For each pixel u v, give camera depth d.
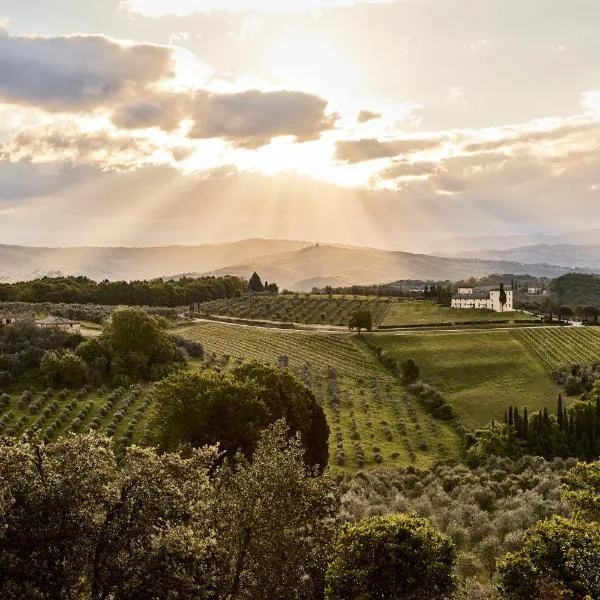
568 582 31.84
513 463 85.38
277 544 29.72
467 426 111.25
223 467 32.78
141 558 24.52
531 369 143.38
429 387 128.50
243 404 60.31
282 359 143.62
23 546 23.81
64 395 96.00
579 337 167.88
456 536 47.81
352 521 46.22
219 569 27.98
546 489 62.56
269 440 33.31
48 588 23.89
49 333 117.62
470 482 69.12
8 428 82.00
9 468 25.12
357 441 94.62
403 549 31.03
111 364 107.44
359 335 172.62
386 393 127.00
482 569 42.12
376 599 30.36
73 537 24.62
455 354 152.25
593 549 32.44
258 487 30.05
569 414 102.44
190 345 135.12
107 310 183.38
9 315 146.75
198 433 58.53
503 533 49.31
